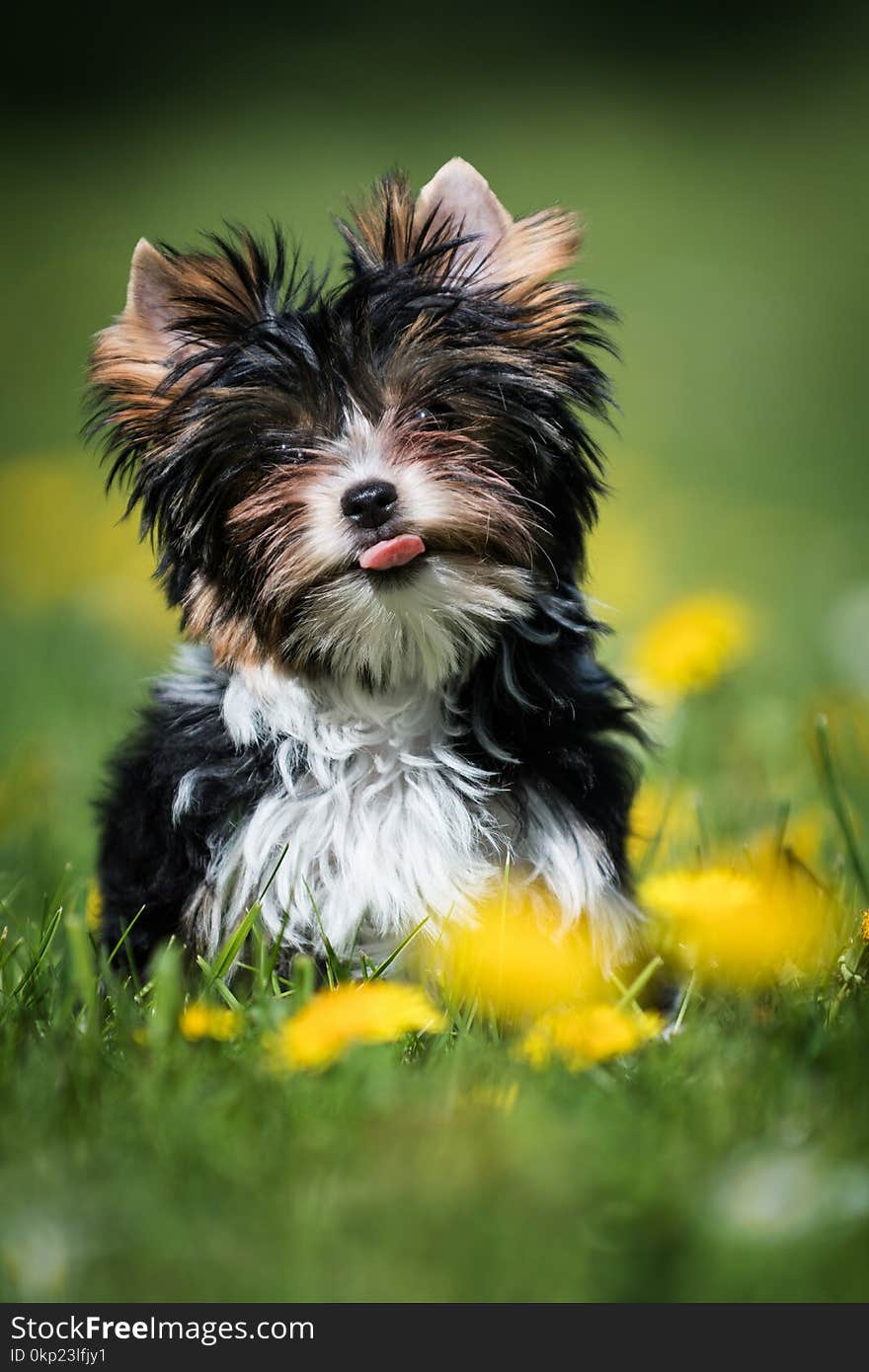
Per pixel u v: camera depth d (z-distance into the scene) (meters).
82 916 6.02
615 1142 3.85
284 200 30.47
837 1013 4.75
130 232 29.61
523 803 5.64
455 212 6.09
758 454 21.11
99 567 15.36
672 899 5.22
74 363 24.73
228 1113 4.04
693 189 31.23
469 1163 3.77
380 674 5.66
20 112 34.88
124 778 5.97
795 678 10.41
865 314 26.09
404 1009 4.27
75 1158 3.88
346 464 5.57
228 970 5.25
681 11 38.12
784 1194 3.58
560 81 36.00
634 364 24.72
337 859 5.62
